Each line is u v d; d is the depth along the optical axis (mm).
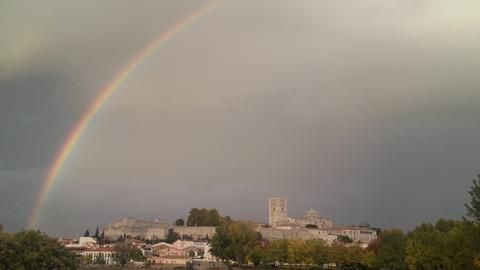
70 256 177750
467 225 97312
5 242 148875
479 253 100875
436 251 143875
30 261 150875
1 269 144500
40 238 163000
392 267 184125
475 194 95938
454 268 129250
